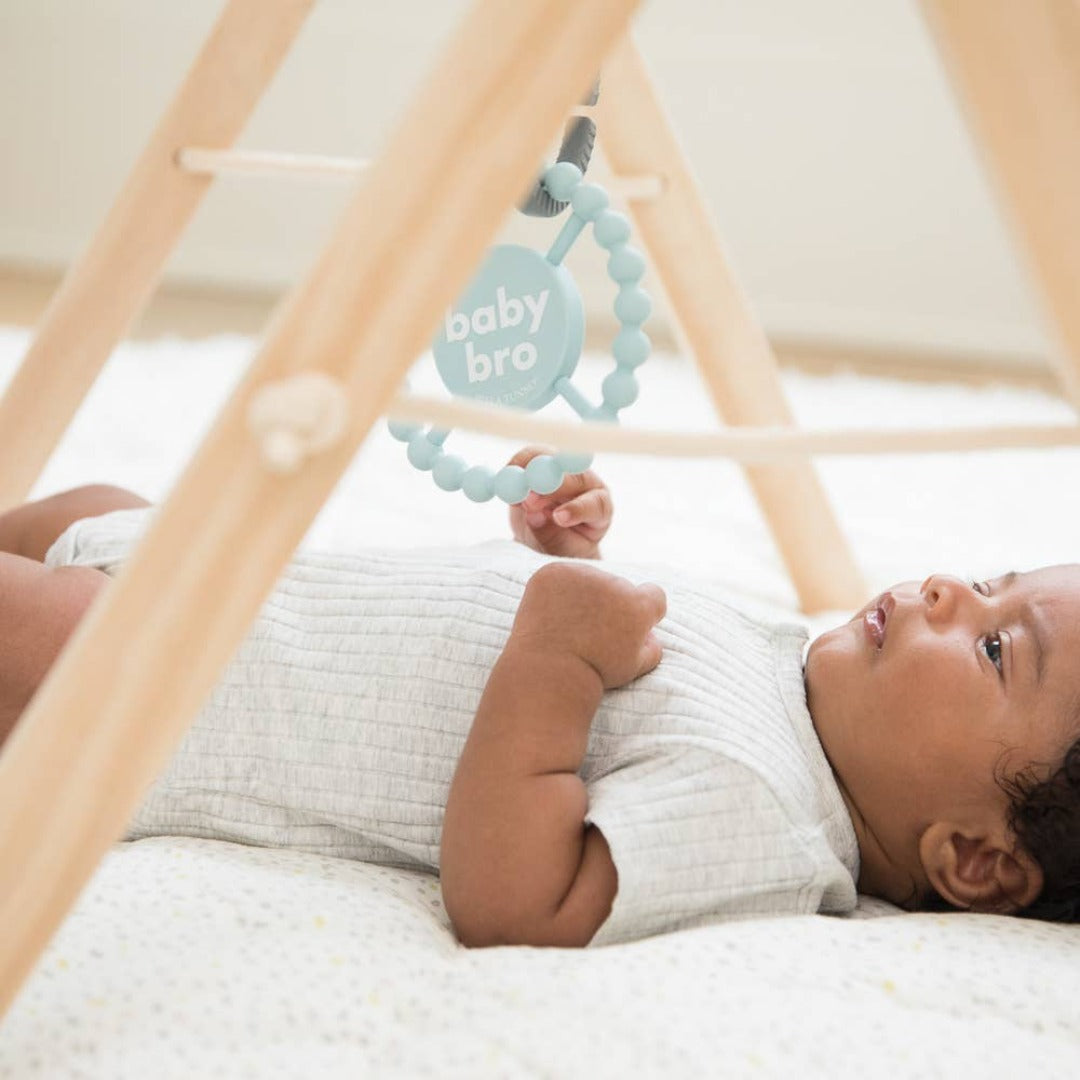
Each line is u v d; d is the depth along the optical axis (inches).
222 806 34.3
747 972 27.6
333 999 25.9
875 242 111.0
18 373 41.1
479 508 63.9
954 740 34.4
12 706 33.4
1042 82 19.2
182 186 40.3
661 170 47.6
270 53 39.4
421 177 20.3
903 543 65.0
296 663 35.1
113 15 107.4
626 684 34.0
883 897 36.9
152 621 21.2
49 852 21.7
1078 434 22.6
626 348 33.5
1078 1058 26.3
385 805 33.5
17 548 41.4
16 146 111.3
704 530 65.6
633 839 30.3
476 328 35.6
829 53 106.5
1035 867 34.3
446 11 105.6
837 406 90.6
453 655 34.4
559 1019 25.5
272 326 21.0
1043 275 20.1
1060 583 35.8
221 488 21.1
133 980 26.0
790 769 33.7
